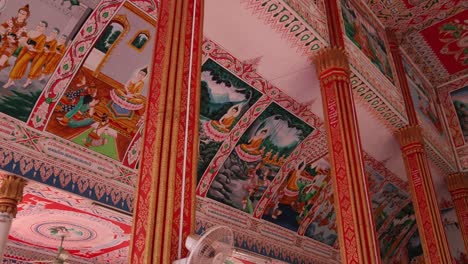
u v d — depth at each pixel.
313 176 12.87
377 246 6.85
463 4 12.58
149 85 4.82
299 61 9.27
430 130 13.66
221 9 7.96
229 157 10.96
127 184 9.36
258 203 12.02
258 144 11.25
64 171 8.35
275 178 12.07
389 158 13.26
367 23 11.94
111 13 8.16
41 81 8.02
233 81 9.76
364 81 9.94
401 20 13.20
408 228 17.50
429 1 12.55
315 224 13.84
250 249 11.53
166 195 4.00
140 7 8.33
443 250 10.20
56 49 8.00
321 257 14.09
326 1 9.65
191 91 4.75
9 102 7.80
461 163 14.66
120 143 9.24
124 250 12.17
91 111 8.71
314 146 12.10
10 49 7.61
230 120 10.45
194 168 4.36
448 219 16.20
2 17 7.39
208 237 3.63
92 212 9.43
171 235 3.83
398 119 11.40
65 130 8.48
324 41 8.77
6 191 7.59
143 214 3.96
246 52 9.07
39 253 11.94
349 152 7.53
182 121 4.50
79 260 12.73
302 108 10.91
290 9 8.12
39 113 8.12
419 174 11.10
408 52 14.56
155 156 4.17
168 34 4.98
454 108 15.49
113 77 8.73
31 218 10.05
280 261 12.38
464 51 14.38
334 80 8.36
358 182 7.26
